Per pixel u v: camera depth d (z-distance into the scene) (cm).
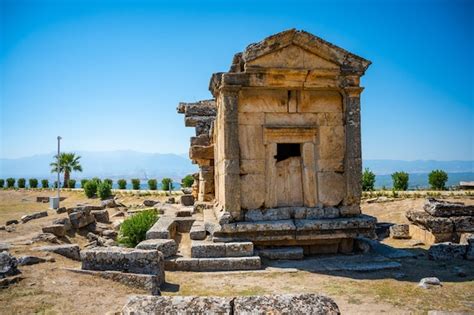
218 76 1205
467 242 1109
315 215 1139
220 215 1112
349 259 1063
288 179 1169
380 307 688
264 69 1115
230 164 1108
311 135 1166
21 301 640
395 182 3209
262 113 1155
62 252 1023
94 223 2023
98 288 731
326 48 1138
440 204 1430
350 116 1161
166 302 458
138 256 816
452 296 748
